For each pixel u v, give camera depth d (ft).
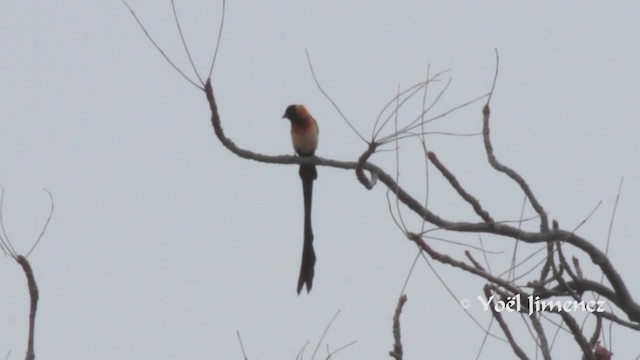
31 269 25.39
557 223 36.35
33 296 25.31
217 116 37.65
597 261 36.68
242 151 39.19
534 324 27.78
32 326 25.14
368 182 37.35
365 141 35.42
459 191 35.12
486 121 36.47
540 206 36.65
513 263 28.84
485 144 36.50
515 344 26.94
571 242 36.73
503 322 27.17
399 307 27.50
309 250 49.39
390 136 35.17
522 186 36.73
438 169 35.17
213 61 36.01
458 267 28.09
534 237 35.96
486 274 28.12
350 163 40.45
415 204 36.78
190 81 36.60
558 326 28.45
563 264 30.53
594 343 30.01
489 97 35.40
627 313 36.96
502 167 36.37
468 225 35.60
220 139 38.55
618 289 36.76
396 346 27.20
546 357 27.04
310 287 48.83
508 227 35.50
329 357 26.32
